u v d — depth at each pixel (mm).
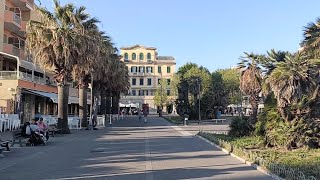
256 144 22609
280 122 21734
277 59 26516
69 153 18172
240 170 13391
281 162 15312
